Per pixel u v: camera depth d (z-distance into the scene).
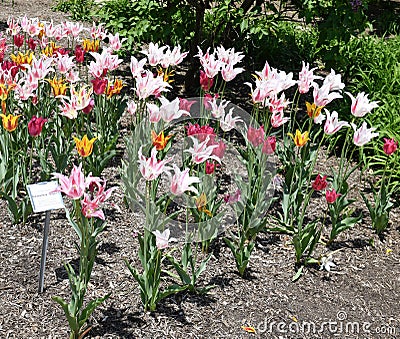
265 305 3.52
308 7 6.09
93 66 4.05
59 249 3.78
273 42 6.62
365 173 5.39
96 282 3.51
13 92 4.86
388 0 11.36
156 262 3.29
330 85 3.87
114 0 9.02
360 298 3.70
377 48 7.89
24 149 4.29
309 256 3.93
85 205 2.79
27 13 9.48
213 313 3.39
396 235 4.46
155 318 3.29
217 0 6.30
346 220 4.09
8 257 3.65
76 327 2.99
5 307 3.25
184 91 6.72
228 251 3.98
